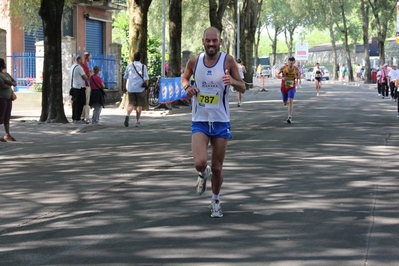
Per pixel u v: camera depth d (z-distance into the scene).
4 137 15.73
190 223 7.59
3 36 25.98
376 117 22.55
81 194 9.34
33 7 28.02
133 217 7.91
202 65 7.61
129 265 6.03
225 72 7.55
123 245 6.69
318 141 15.29
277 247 6.59
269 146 14.32
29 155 13.53
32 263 6.12
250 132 17.41
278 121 21.06
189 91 7.61
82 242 6.82
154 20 54.69
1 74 15.04
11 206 8.62
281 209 8.30
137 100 19.91
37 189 9.76
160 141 15.71
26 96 28.12
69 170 11.48
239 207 8.42
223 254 6.35
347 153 13.28
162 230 7.27
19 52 30.80
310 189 9.57
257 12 51.28
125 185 9.96
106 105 30.62
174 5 29.39
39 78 28.83
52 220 7.82
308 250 6.49
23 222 7.75
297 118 22.28
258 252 6.42
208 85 7.62
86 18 40.28
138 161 12.40
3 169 11.69
